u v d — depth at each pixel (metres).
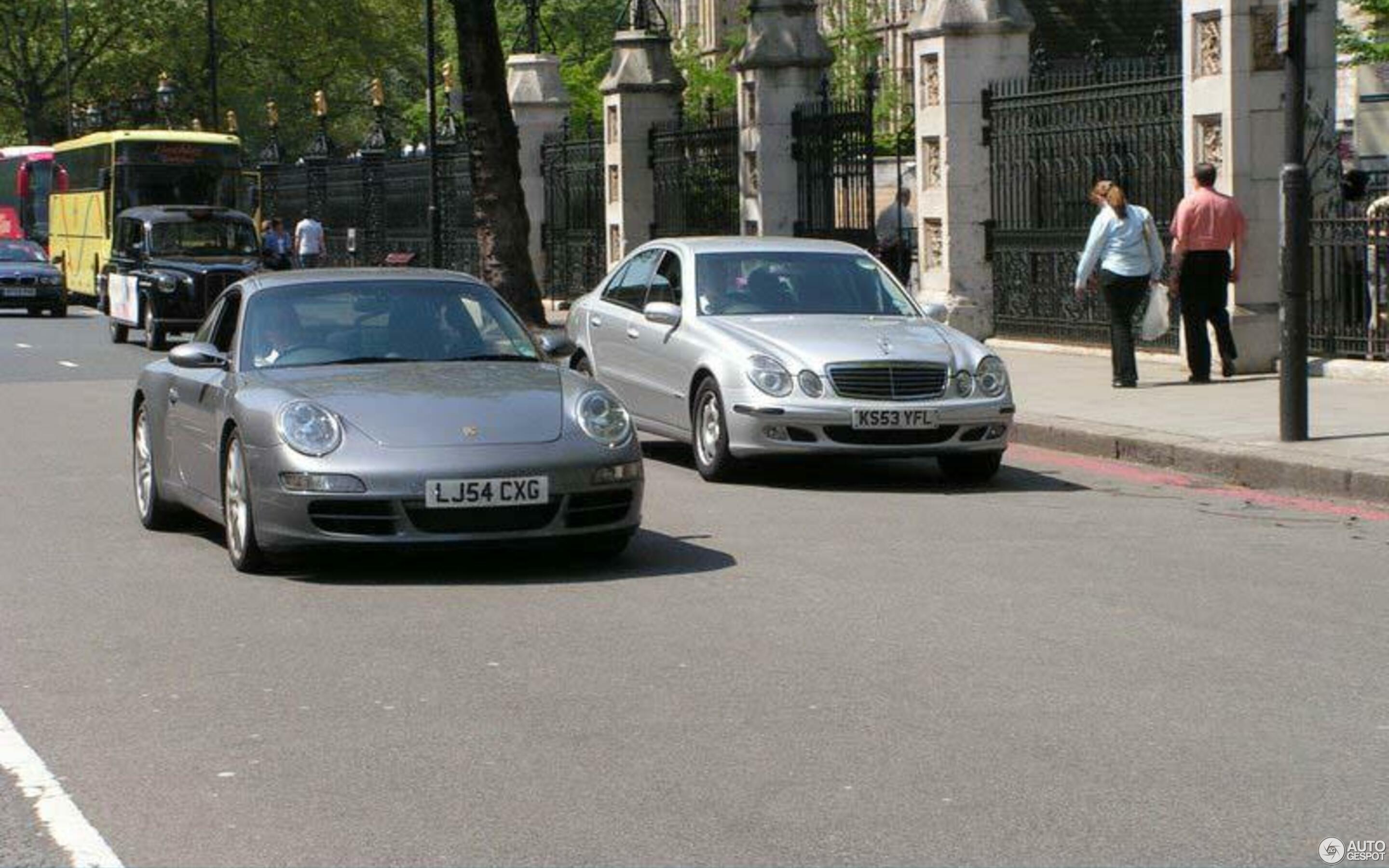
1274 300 24.06
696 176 39.06
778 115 35.00
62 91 97.12
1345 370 22.58
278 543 12.30
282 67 102.25
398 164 55.44
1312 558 12.99
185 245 39.81
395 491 12.02
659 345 18.53
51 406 25.83
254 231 40.62
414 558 13.27
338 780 7.84
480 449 12.18
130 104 92.19
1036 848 6.84
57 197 60.84
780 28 34.94
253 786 7.79
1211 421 19.50
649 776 7.80
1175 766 7.84
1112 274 22.81
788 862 6.73
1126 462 18.62
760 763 7.96
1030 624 10.74
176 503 14.69
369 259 58.38
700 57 69.19
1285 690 9.15
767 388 16.86
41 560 13.56
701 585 12.09
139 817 7.41
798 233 34.88
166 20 95.81
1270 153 23.94
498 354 13.78
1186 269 23.02
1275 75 23.89
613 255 43.00
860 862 6.72
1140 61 26.64
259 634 10.81
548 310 45.06
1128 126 26.27
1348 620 10.83
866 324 17.83
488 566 12.88
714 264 18.66
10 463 19.41
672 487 17.17
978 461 17.27
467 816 7.32
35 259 53.62
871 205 31.77
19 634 10.98
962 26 29.62
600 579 12.34
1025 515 15.23
